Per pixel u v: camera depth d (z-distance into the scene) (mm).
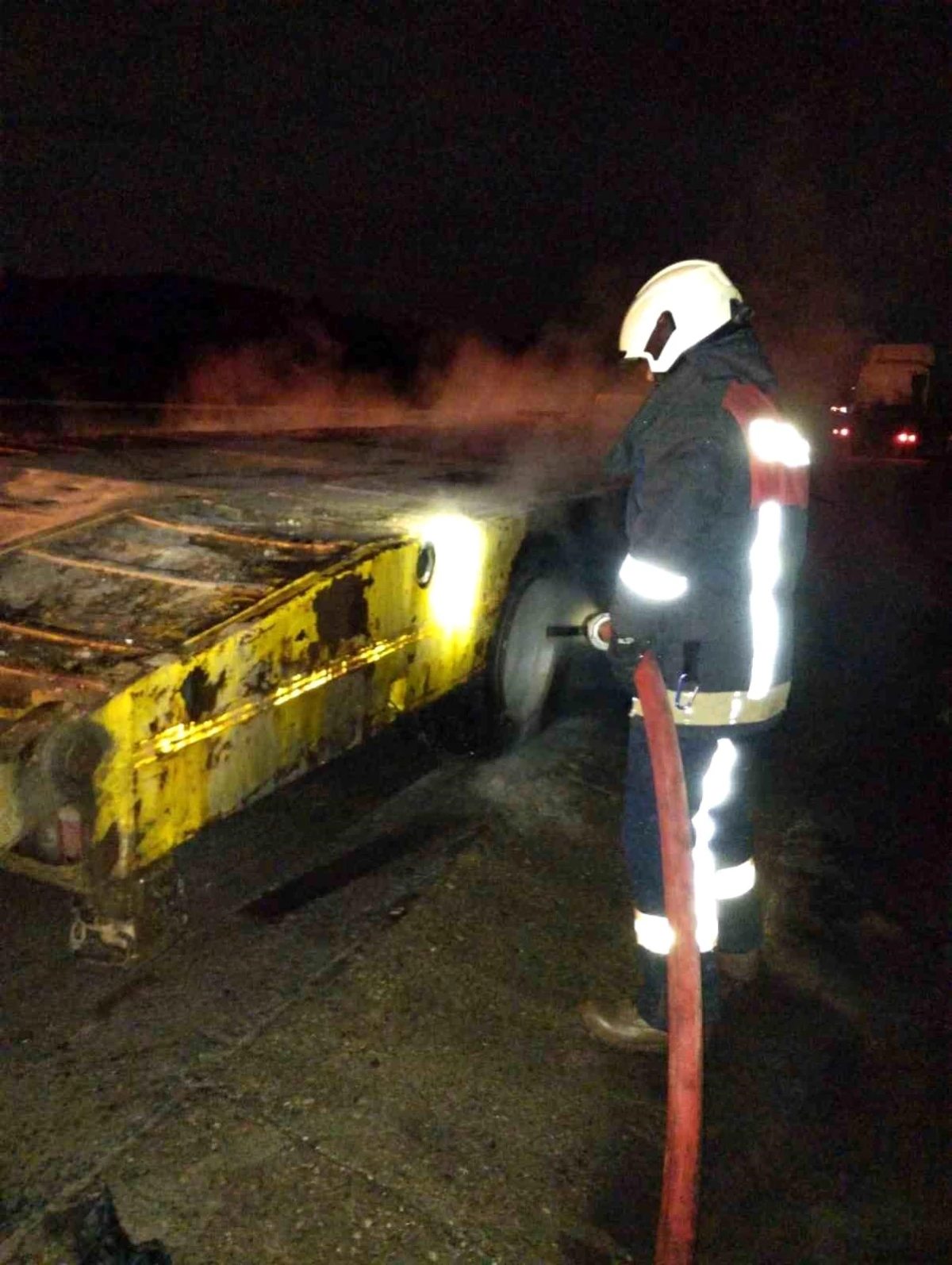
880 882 3947
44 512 3611
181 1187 2324
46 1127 2459
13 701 2496
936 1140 2740
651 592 2482
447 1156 2494
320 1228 2266
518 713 4578
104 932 2631
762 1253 2381
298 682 2980
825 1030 3133
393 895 3441
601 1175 2518
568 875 3750
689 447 2506
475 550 3879
